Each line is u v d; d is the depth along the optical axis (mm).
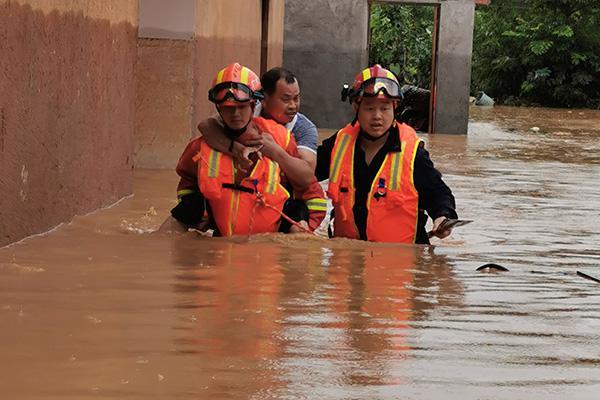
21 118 10344
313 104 37500
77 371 5848
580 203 16359
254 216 10859
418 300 8102
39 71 10812
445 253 10594
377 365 6156
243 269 9133
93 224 11789
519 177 20469
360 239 10898
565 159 25406
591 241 12242
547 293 8633
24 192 10492
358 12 37219
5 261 9148
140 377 5777
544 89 63719
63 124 11664
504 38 65188
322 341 6684
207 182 10789
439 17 37125
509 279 9273
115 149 13922
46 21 10977
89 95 12625
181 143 19188
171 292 8031
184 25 19094
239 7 24625
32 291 7895
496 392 5719
